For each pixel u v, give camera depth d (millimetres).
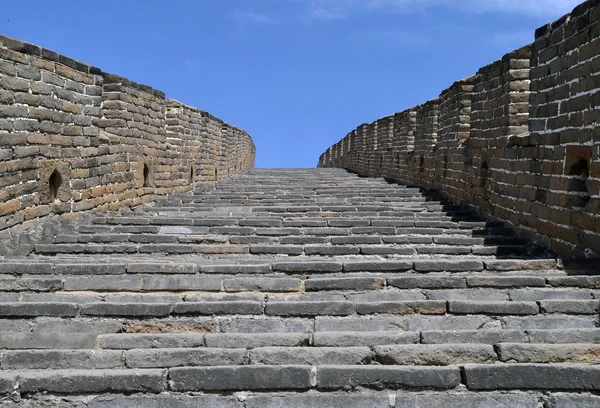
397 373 4098
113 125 10672
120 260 7324
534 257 7621
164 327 5254
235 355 4441
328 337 4777
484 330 4863
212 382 4086
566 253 7043
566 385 4039
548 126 7559
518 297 5805
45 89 8219
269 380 4094
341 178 19438
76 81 9102
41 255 7812
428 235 8766
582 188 6883
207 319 5309
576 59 6848
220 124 18438
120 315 5316
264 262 6930
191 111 14805
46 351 4461
